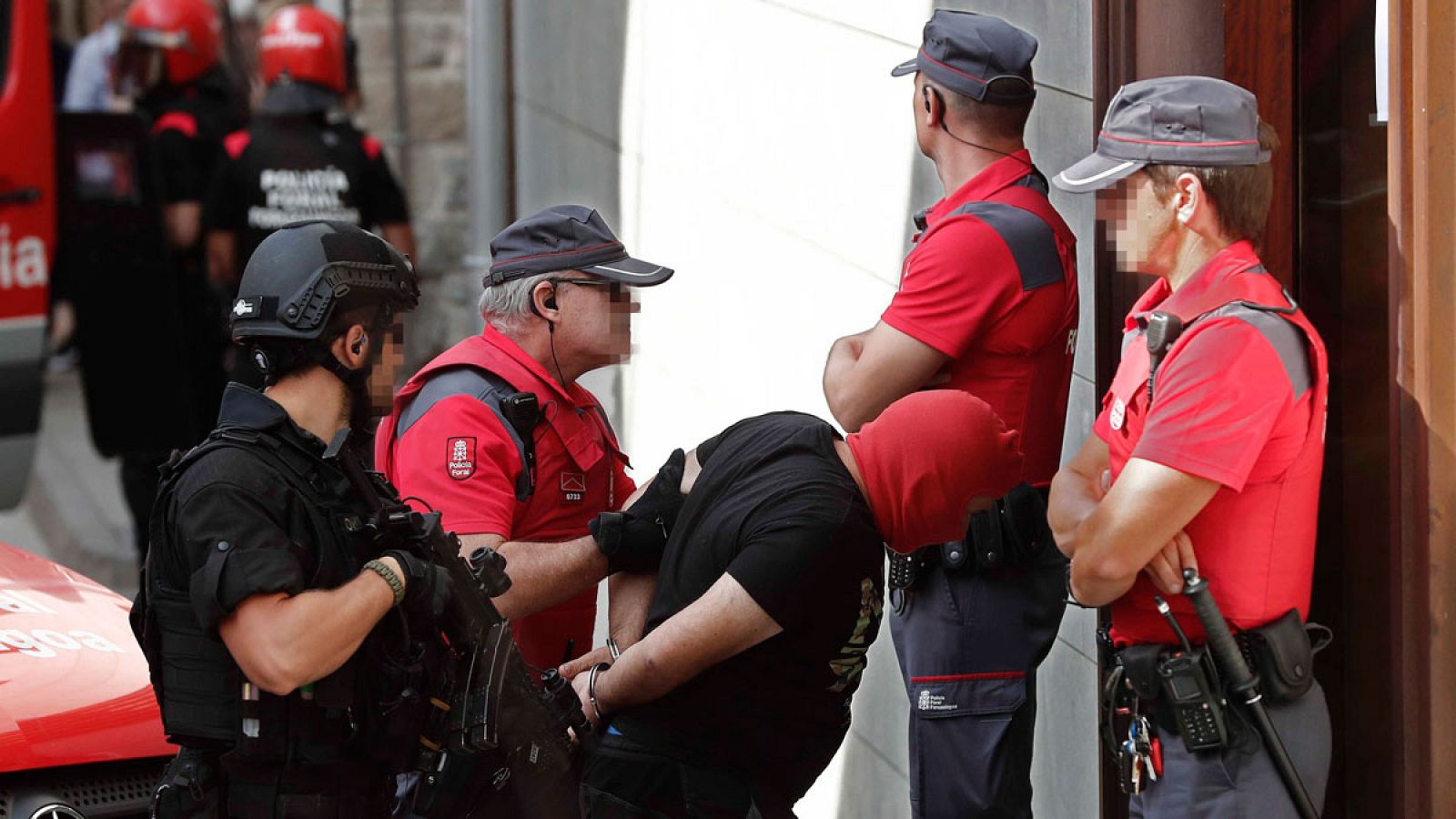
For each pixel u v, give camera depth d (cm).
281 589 862
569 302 1150
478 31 2794
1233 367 909
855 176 1603
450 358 1162
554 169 2628
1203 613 930
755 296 1875
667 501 1053
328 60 2567
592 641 1223
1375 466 1105
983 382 1163
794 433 970
